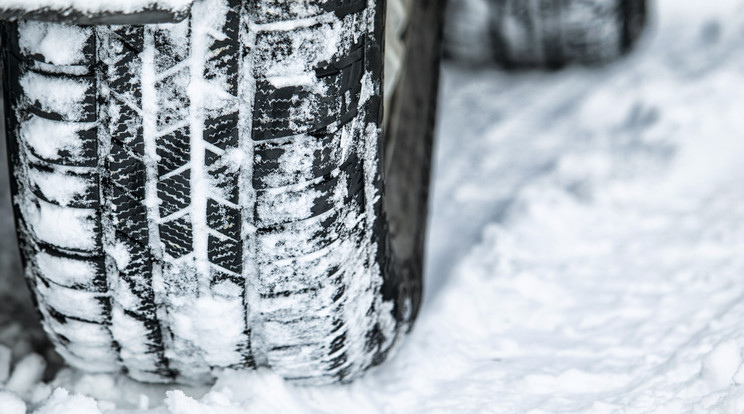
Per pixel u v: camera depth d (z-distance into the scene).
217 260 1.36
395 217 1.52
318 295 1.38
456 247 1.68
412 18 1.66
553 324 1.56
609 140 1.87
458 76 2.15
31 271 1.39
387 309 1.44
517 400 1.47
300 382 1.44
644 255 1.64
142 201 1.34
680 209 1.70
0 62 1.38
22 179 1.36
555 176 1.79
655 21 2.28
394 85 1.57
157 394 1.45
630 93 1.99
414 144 1.60
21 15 1.29
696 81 1.96
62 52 1.32
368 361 1.45
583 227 1.70
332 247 1.37
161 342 1.40
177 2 1.29
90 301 1.38
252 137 1.33
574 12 1.89
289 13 1.32
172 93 1.32
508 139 1.93
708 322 1.52
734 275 1.58
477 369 1.51
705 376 1.45
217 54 1.32
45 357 1.48
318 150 1.34
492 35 1.99
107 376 1.45
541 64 2.10
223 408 1.41
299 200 1.35
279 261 1.36
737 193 1.71
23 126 1.35
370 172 1.38
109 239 1.36
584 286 1.61
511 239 1.68
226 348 1.40
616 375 1.48
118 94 1.32
